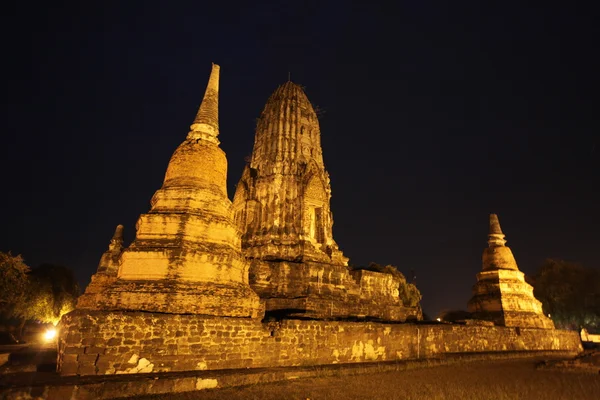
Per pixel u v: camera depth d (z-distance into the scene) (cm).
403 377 1945
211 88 2442
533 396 1548
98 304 1700
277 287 3078
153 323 1559
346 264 3819
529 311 3934
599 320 5753
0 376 1363
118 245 3712
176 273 1783
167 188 2078
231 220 2211
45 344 3509
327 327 2152
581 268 6103
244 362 1772
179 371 1569
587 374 2142
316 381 1739
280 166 3838
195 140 2238
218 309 1805
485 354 2908
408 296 5744
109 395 1272
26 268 3544
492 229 4438
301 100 4316
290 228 3603
